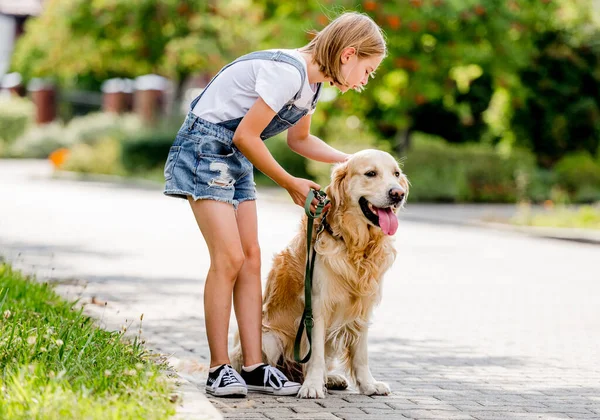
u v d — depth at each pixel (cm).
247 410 539
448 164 3089
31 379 468
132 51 4047
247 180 601
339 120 3216
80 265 1246
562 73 3212
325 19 2570
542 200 3122
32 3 6281
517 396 616
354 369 610
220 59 3753
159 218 2061
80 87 5741
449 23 2691
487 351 795
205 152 570
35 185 3125
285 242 1608
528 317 988
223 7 3734
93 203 2428
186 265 1295
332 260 584
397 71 2831
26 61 4416
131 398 463
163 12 3766
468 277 1309
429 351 789
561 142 3256
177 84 4288
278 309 621
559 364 742
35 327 642
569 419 551
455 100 3278
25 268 1173
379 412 550
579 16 3212
